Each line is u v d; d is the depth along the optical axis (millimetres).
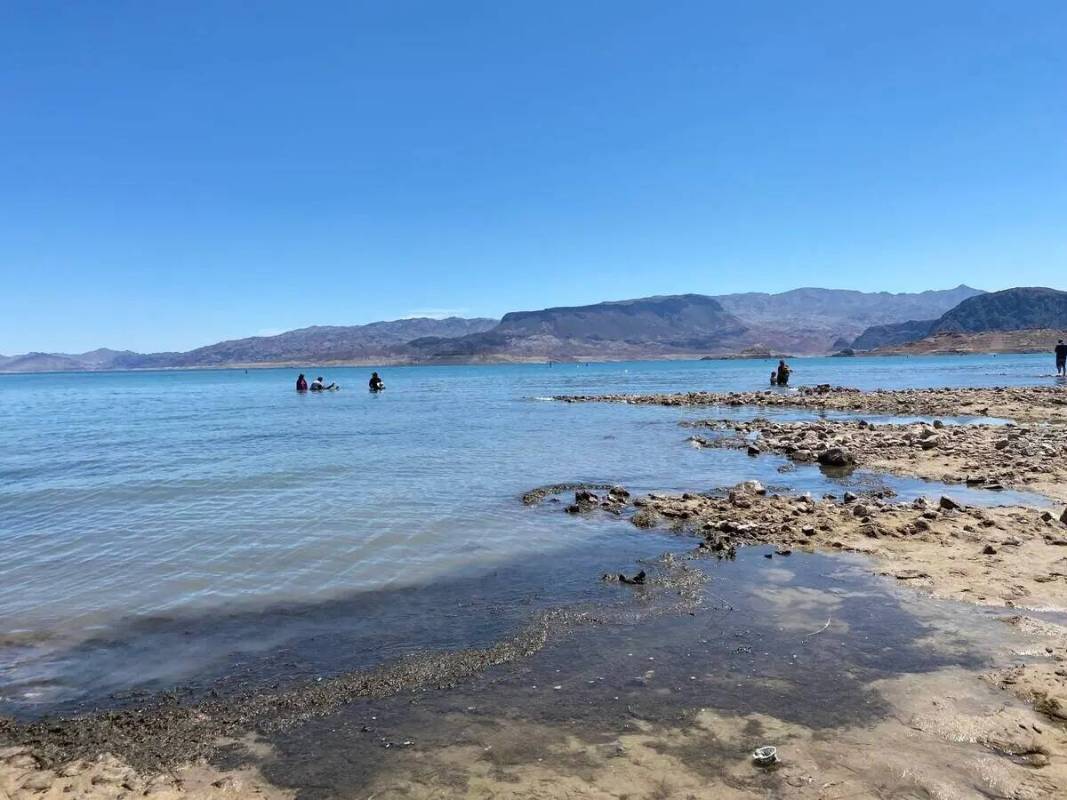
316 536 11422
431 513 12945
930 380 67312
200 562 10109
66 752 5320
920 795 4441
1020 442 19125
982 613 7434
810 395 43312
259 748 5301
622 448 21875
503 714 5672
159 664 6836
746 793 4520
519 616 7824
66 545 11094
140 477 17578
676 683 6098
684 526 11594
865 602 7887
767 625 7328
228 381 153250
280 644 7250
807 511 12086
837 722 5363
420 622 7750
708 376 99875
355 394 66812
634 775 4758
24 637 7523
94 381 186875
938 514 11406
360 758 5105
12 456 22641
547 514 12758
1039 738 5039
